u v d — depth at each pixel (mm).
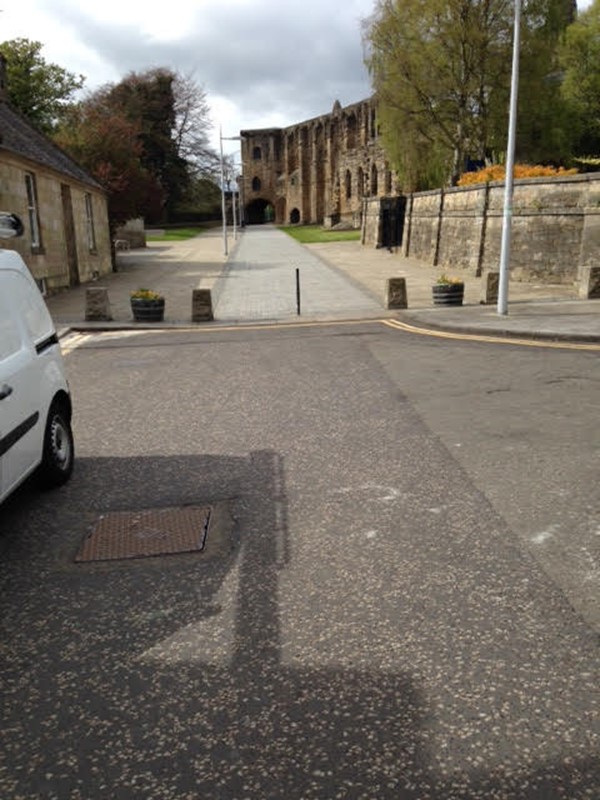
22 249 20016
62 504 5480
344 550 4492
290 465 6215
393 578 4102
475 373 9906
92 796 2584
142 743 2848
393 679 3180
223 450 6727
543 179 22609
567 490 5383
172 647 3500
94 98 67312
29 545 4758
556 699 3008
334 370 10523
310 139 88625
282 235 62625
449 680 3156
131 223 49250
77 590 4117
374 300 19875
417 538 4621
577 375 9555
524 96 32344
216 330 15602
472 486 5527
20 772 2715
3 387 4535
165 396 9211
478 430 7086
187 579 4191
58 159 25891
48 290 22453
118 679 3266
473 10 31609
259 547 4586
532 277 23312
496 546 4461
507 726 2857
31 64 45500
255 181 100438
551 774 2607
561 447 6441
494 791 2539
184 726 2936
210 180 83438
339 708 3004
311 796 2549
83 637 3625
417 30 32562
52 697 3152
